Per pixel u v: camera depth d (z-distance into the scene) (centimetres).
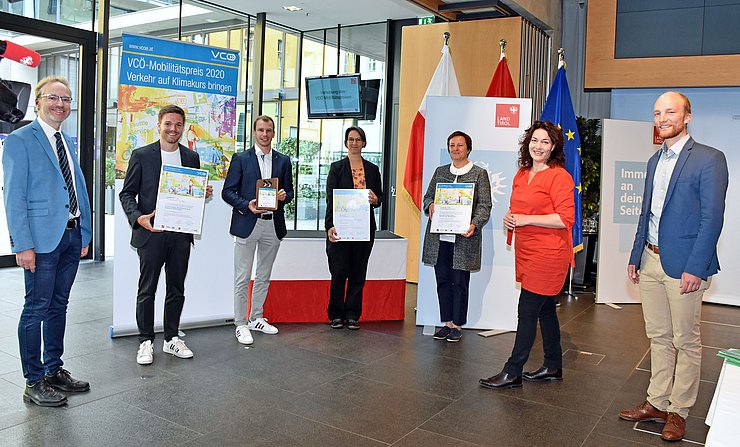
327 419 324
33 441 285
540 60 739
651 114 720
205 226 488
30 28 718
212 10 808
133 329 463
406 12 774
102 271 732
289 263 517
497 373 409
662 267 317
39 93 324
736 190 674
